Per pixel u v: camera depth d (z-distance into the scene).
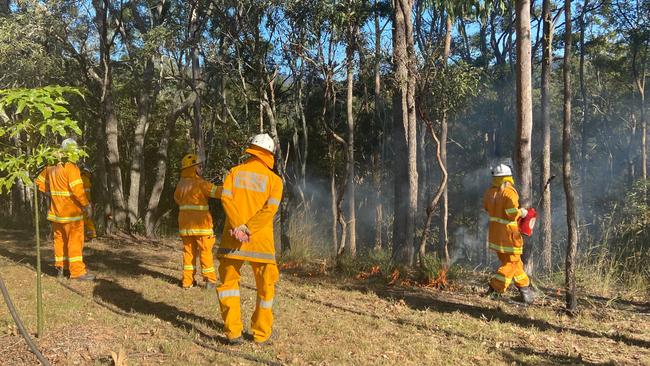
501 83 25.67
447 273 8.91
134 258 10.38
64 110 4.48
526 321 6.51
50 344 4.98
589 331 6.10
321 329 5.78
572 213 6.81
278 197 5.17
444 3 10.67
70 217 7.73
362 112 22.61
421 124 16.41
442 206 13.34
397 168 10.38
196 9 13.54
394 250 10.19
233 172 5.00
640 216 13.00
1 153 4.71
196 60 15.65
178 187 7.58
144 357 4.77
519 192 8.32
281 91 18.23
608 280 8.55
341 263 9.77
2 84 13.01
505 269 7.48
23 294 6.86
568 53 7.08
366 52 10.09
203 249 7.43
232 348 5.06
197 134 15.90
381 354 5.07
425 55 9.34
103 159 15.84
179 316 6.07
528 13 8.22
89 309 6.24
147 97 16.28
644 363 5.02
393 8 9.88
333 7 9.74
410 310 6.89
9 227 15.62
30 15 12.63
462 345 5.45
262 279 5.20
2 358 4.63
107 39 15.30
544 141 11.94
